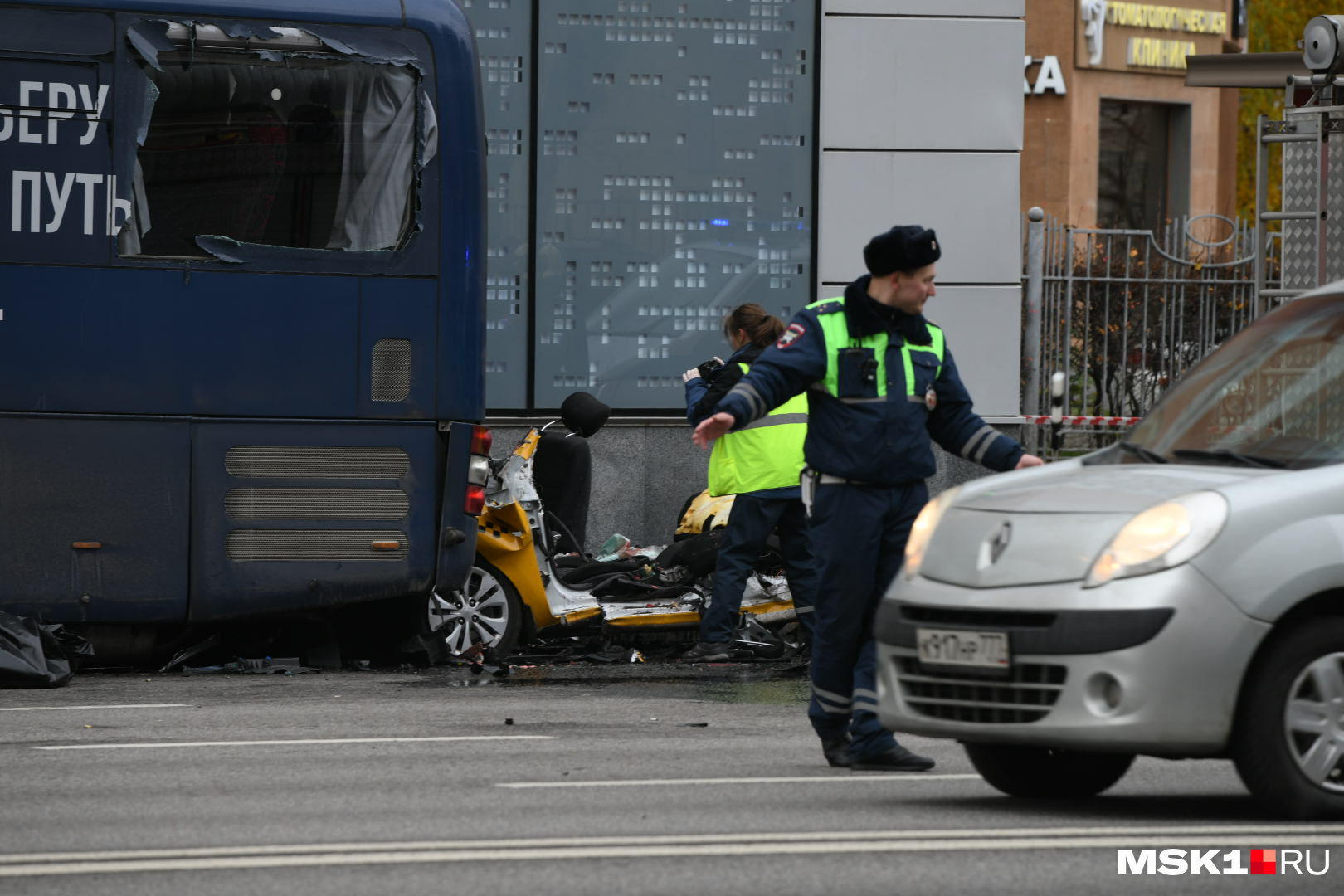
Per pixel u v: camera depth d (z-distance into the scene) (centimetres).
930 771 2661
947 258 5759
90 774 2597
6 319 3903
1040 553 2241
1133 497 2250
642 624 4388
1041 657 2198
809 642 4206
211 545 3972
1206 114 10381
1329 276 4362
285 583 4006
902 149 5728
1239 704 2180
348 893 1805
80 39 3944
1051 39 9925
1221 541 2175
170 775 2591
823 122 5684
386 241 4050
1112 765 2441
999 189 5781
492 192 5525
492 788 2470
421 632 4244
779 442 4119
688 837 2097
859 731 2653
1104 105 10119
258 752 2842
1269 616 2166
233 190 3994
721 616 4234
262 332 3994
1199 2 10350
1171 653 2145
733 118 5650
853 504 2597
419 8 4088
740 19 5647
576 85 5559
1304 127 4388
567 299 5566
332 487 4025
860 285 2602
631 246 5603
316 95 4034
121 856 1983
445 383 4066
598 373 5581
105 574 3938
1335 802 2194
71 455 3928
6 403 3903
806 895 1802
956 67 5738
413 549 4056
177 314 3962
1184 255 6103
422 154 4059
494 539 4331
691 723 3241
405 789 2461
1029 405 5847
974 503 2373
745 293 5662
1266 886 1866
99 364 3931
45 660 3828
